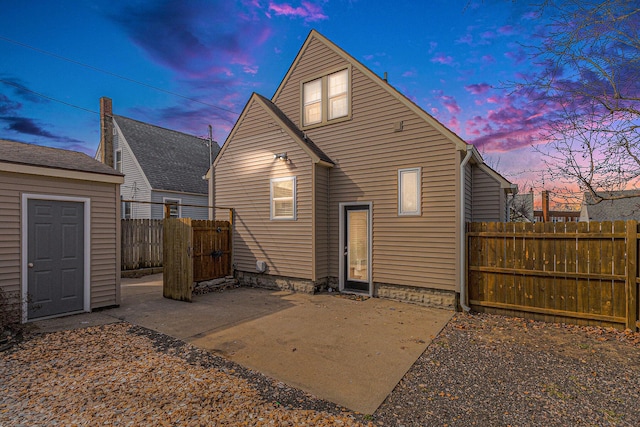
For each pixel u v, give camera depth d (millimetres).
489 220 7801
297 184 8148
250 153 9133
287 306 6719
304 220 8031
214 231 8680
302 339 4727
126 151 15727
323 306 6727
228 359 3947
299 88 8984
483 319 5836
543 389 3240
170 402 2855
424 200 6918
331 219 8305
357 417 2699
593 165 5691
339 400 2990
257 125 8992
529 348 4395
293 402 2932
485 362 3932
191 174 17297
